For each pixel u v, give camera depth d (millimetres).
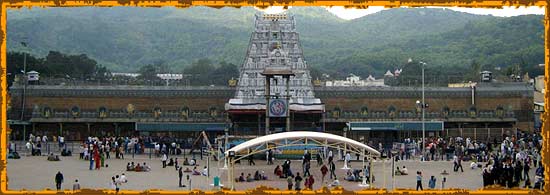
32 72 140875
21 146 112062
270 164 91938
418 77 174625
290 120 128750
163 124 135000
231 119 130500
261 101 130000
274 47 136375
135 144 107375
